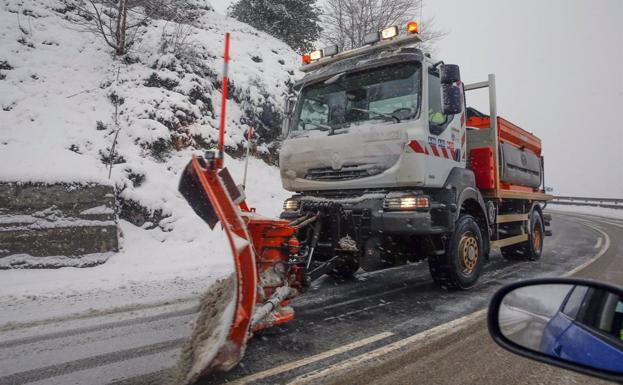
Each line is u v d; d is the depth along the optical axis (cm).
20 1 1209
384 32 535
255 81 1350
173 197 882
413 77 500
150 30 1330
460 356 321
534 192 852
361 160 496
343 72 552
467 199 576
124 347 340
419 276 657
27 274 591
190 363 269
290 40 2031
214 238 830
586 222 1845
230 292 306
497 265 765
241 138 1203
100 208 700
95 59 1159
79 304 468
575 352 151
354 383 272
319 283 601
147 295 511
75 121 949
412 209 458
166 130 1014
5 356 320
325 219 486
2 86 962
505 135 701
